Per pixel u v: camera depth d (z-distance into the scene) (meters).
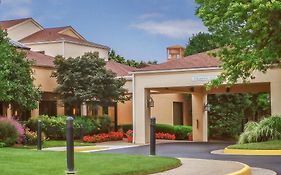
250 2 14.12
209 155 19.27
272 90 24.86
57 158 13.27
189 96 39.91
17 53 25.09
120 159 13.35
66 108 31.41
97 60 30.44
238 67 16.44
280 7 13.13
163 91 31.67
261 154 19.55
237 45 16.42
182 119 39.88
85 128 29.34
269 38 15.09
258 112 42.47
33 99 25.06
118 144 28.14
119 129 35.06
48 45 37.59
